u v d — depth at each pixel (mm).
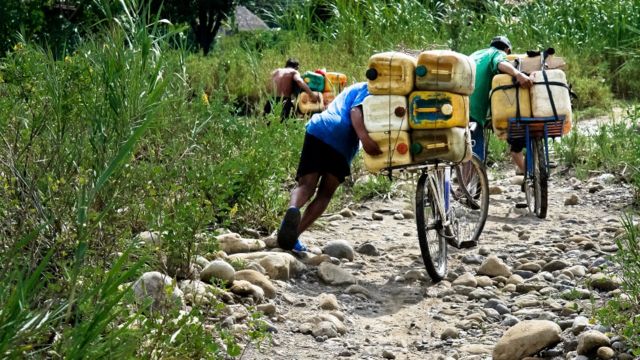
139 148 6535
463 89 6426
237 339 5066
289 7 23562
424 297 6426
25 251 4535
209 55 23375
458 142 6434
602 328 5062
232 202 7777
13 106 5559
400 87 6383
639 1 19984
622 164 11039
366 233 8430
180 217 5688
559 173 11445
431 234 6914
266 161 7828
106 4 5719
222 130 7766
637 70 18562
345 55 20203
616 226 8500
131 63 5367
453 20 18859
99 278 4172
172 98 6551
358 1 21266
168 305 4625
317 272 6734
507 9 21406
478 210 8094
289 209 6594
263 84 18391
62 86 5309
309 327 5469
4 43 18594
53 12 18812
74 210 4602
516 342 4938
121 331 3412
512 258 7484
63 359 3211
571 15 20875
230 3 43406
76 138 5035
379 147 6480
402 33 20203
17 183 4707
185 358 4012
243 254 6676
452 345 5375
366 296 6391
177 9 40438
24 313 3070
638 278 5352
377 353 5223
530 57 9352
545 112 8992
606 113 15758
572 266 6953
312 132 6770
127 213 5344
